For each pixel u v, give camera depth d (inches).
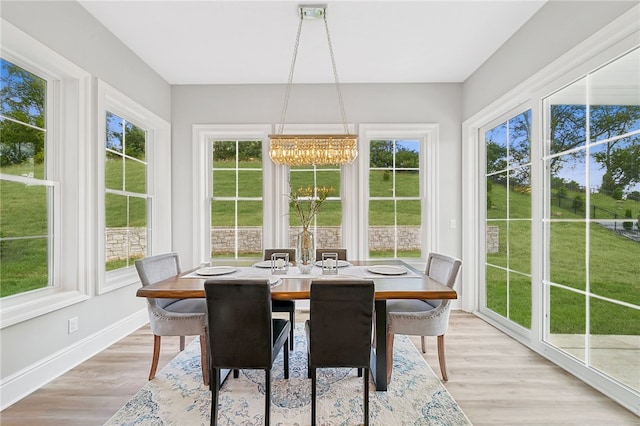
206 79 147.9
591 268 84.6
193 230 152.1
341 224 154.8
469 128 147.0
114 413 73.0
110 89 109.7
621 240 75.9
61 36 90.5
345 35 113.0
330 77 146.5
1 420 70.4
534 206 104.7
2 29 73.7
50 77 92.8
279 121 152.6
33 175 88.0
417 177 155.6
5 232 80.2
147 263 91.3
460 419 71.0
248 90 152.6
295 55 116.2
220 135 155.8
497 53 123.7
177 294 73.7
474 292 147.1
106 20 104.8
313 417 67.4
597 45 79.1
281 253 120.9
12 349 76.9
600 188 81.4
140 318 129.4
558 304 96.7
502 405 76.1
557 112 96.5
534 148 104.4
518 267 118.9
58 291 93.8
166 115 149.3
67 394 80.4
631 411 73.5
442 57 129.1
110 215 117.7
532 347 105.9
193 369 93.7
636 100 71.9
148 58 129.2
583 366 86.2
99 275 103.9
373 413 73.2
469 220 147.5
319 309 66.3
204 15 102.1
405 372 91.4
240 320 66.1
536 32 101.7
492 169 136.7
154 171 146.9
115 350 106.3
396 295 71.8
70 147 96.2
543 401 77.7
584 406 75.7
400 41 117.2
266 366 67.0
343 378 88.4
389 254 155.8
